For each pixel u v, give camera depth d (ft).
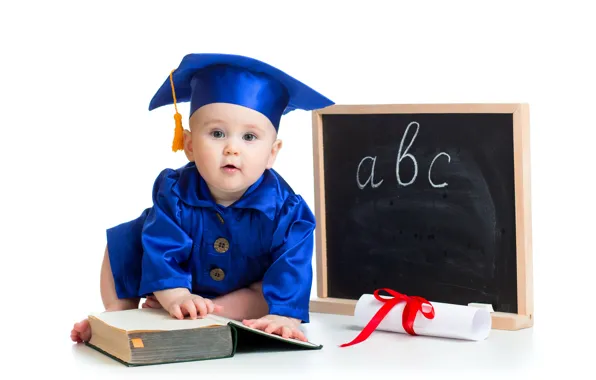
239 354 7.25
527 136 7.89
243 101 7.50
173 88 7.68
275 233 7.73
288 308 7.58
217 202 7.75
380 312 7.72
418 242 8.22
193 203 7.70
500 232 7.97
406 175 8.24
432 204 8.16
